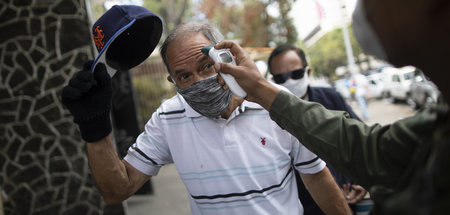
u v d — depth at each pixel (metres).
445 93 0.63
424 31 0.61
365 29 0.75
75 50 4.57
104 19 1.32
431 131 0.71
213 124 1.49
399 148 0.83
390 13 0.65
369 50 0.78
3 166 4.56
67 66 4.57
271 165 1.45
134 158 1.60
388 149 0.86
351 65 18.12
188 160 1.53
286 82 2.55
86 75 1.21
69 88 1.19
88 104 1.25
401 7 0.62
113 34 1.28
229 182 1.46
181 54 1.41
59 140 4.60
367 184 0.92
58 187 4.61
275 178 1.46
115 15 1.31
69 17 4.56
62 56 4.56
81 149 4.63
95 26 1.33
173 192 6.90
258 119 1.47
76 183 4.63
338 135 0.97
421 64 0.65
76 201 4.62
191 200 1.63
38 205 4.59
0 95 4.54
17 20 4.53
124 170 1.51
